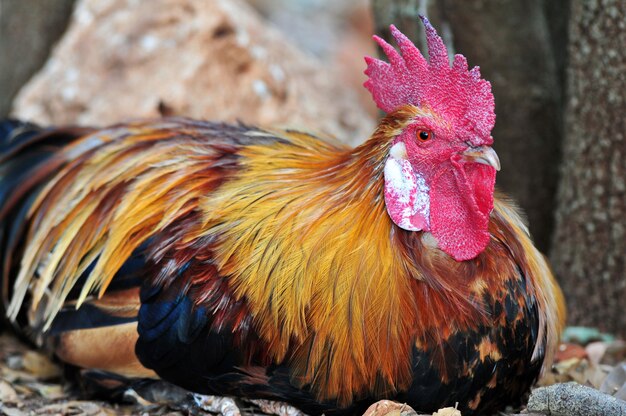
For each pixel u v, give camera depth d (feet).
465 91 13.26
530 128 21.38
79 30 25.05
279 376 14.01
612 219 18.39
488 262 13.82
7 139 19.74
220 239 14.39
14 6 27.35
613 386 16.16
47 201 17.52
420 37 19.93
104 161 16.88
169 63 23.68
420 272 13.53
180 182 15.49
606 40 17.53
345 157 14.33
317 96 26.48
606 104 17.81
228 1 26.55
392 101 14.10
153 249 14.99
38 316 17.12
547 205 21.85
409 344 13.50
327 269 13.57
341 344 13.57
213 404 15.20
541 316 14.56
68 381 17.15
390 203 13.57
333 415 14.34
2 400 16.80
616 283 18.70
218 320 14.11
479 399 14.25
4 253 18.43
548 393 14.10
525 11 20.77
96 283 15.56
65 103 23.90
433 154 13.37
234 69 24.17
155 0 24.58
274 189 14.42
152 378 15.61
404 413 13.56
